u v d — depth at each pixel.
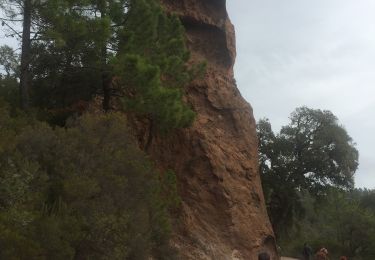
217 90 26.20
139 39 19.77
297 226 48.84
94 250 12.02
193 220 21.97
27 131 13.12
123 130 15.48
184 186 22.91
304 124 47.16
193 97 25.17
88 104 21.39
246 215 23.69
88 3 18.84
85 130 14.63
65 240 10.94
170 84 20.91
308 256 30.47
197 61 26.81
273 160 46.50
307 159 45.66
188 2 28.00
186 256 20.28
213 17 28.73
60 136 13.62
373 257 53.62
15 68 20.53
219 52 28.56
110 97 21.41
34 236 10.30
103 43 18.92
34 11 18.14
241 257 22.16
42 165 12.92
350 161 46.16
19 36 18.62
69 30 18.23
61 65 20.58
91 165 13.42
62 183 12.32
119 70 18.08
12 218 9.95
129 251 13.33
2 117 14.34
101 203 12.74
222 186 23.30
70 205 11.99
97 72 20.31
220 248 21.67
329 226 61.31
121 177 13.79
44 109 20.17
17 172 11.30
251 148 26.19
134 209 14.53
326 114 47.09
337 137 45.75
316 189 46.69
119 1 20.14
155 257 16.73
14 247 9.38
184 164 23.31
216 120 25.36
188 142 23.67
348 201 62.62
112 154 14.59
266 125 47.66
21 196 10.84
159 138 23.27
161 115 18.81
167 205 18.75
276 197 45.56
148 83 18.00
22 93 18.70
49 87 21.42
